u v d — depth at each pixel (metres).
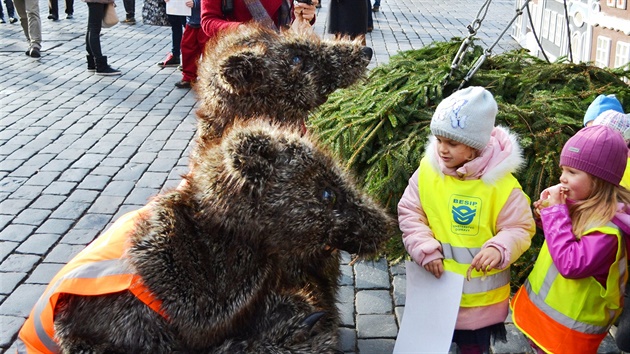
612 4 7.22
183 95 8.73
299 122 3.29
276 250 2.46
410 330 3.01
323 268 3.00
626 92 4.21
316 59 3.29
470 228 2.97
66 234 5.04
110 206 5.51
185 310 2.32
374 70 4.76
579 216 2.89
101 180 6.00
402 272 4.43
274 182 2.37
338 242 2.51
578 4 8.41
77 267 2.47
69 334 2.38
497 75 4.31
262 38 3.29
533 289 3.09
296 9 4.32
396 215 3.96
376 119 4.17
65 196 5.67
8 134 7.21
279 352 2.37
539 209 3.10
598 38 7.71
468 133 2.85
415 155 3.90
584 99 4.17
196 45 8.75
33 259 4.66
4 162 6.40
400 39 12.30
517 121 3.91
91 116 7.86
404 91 4.19
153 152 6.69
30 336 2.52
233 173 2.32
